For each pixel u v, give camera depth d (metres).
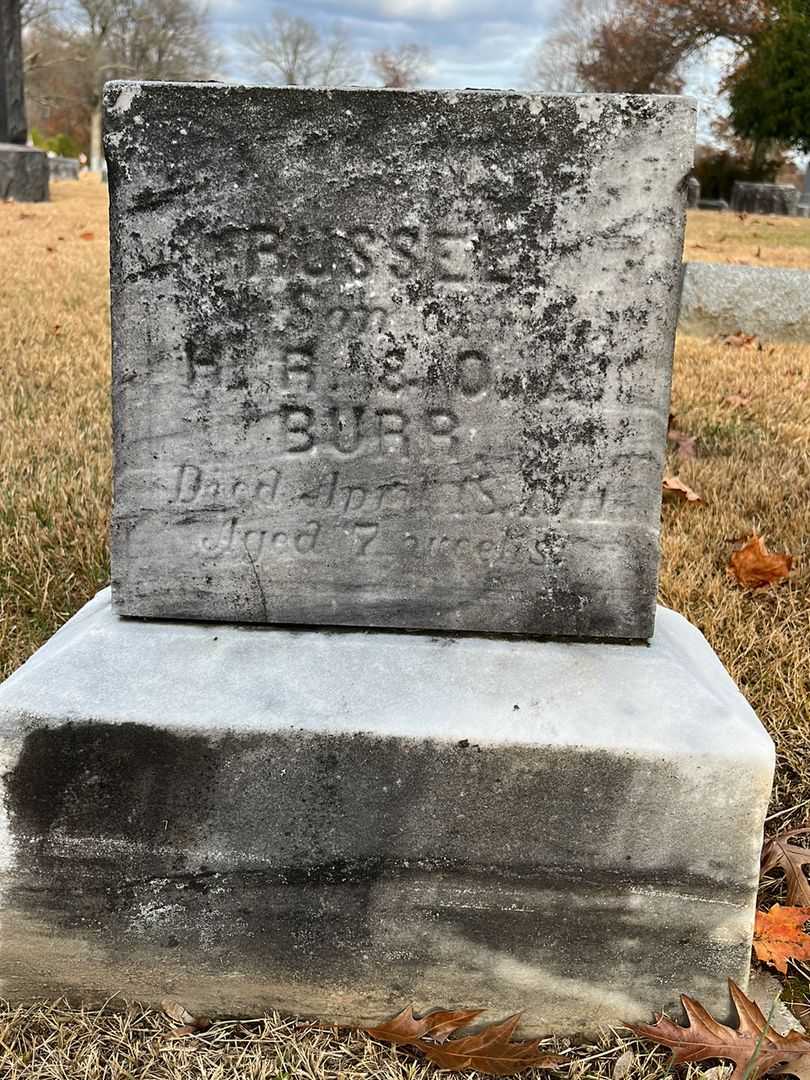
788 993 0.63
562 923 0.59
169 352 0.61
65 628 0.69
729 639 0.97
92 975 0.62
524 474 0.63
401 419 0.62
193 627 0.66
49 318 2.27
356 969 0.60
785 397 1.83
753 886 0.58
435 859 0.59
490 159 0.58
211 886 0.60
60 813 0.60
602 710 0.59
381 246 0.59
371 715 0.58
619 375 0.61
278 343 0.61
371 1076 0.57
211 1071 0.57
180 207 0.59
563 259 0.59
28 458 1.32
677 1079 0.57
